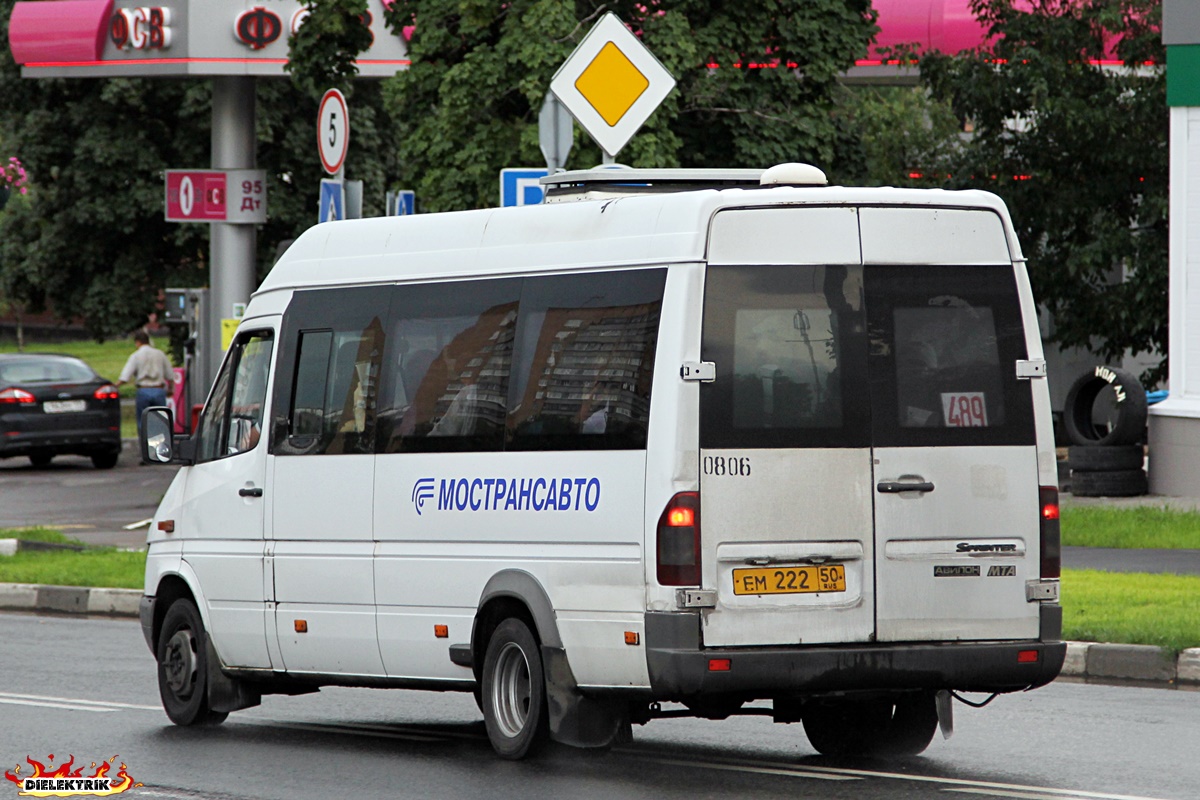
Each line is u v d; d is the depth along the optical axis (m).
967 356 29.02
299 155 142.88
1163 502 70.94
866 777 29.12
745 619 27.50
